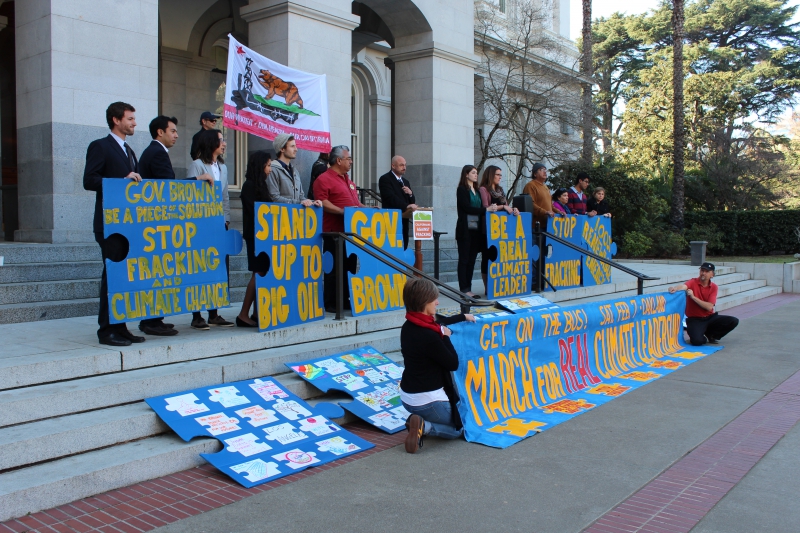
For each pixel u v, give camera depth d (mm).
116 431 4176
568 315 6430
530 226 9188
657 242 20938
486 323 5395
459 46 13766
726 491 3975
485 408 5293
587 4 24078
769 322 11062
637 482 4109
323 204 6953
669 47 39531
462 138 13930
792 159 37156
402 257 7660
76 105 7875
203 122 6320
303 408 4965
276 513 3604
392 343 6750
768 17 39531
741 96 34062
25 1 7984
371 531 3406
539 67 20828
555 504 3764
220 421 4516
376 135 18891
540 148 19766
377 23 15062
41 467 3777
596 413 5707
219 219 5836
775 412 5727
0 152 10305
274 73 9328
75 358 4562
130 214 5109
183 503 3705
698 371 7402
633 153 32750
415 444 4594
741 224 24391
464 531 3416
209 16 13594
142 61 8492
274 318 5945
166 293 5391
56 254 7168
